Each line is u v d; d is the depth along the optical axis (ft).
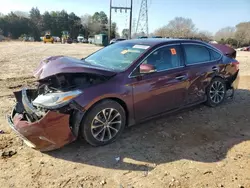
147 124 16.39
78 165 11.80
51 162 11.98
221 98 20.33
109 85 13.15
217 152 13.23
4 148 12.96
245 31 254.06
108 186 10.43
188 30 188.55
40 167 11.57
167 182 10.75
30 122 12.07
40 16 358.02
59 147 12.33
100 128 13.21
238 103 21.29
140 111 14.65
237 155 12.96
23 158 12.21
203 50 18.69
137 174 11.25
